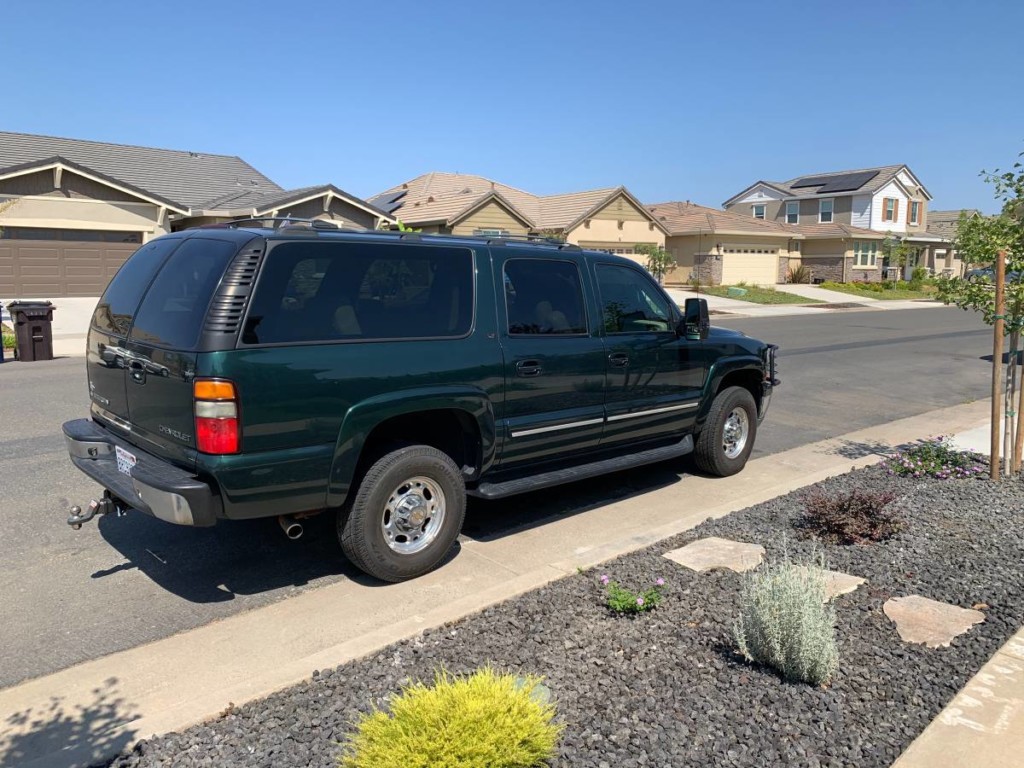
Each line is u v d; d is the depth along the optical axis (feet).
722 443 23.48
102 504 15.83
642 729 10.18
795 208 168.96
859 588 14.76
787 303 114.83
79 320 69.67
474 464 17.10
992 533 17.84
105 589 15.52
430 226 101.91
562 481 18.56
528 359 17.43
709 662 11.96
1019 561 16.17
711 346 22.48
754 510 19.63
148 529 18.81
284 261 14.03
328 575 16.31
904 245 154.92
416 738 8.57
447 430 17.06
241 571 16.48
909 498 20.58
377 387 14.87
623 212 118.42
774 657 11.52
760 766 9.53
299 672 11.68
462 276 16.75
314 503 14.39
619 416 19.76
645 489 22.86
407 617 14.42
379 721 9.11
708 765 9.52
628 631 12.95
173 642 13.43
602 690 11.12
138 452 14.99
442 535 16.17
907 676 11.70
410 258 15.93
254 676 12.27
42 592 15.34
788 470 25.05
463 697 9.15
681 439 22.82
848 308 112.47
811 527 18.04
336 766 9.38
